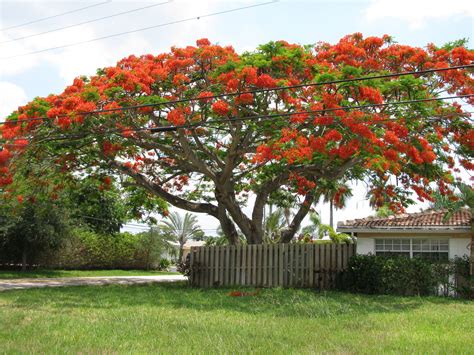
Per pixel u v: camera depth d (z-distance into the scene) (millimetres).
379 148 14641
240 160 19719
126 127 16359
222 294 16234
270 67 15773
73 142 17203
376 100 13875
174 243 53688
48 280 25359
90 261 38062
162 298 15055
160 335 9031
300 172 18875
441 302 14875
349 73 13883
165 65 16875
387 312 12328
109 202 37188
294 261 18891
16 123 16250
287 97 15406
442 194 17688
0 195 20344
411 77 14156
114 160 19422
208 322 10477
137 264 43125
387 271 16984
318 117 14539
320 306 12828
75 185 21188
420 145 15188
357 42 17375
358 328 9922
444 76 15844
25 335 8914
